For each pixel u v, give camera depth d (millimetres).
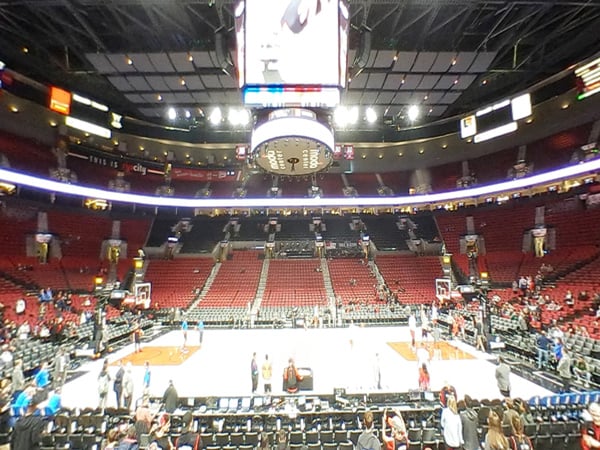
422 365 12289
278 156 12945
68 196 35094
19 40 22906
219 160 42656
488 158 39219
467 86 25797
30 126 31438
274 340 23125
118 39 21375
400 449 7891
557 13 19688
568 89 26078
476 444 7977
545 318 20719
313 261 37344
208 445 8969
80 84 29219
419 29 20281
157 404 10484
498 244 35000
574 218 30156
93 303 26562
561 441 8953
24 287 25578
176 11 18078
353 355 18797
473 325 22500
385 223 43219
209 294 32406
